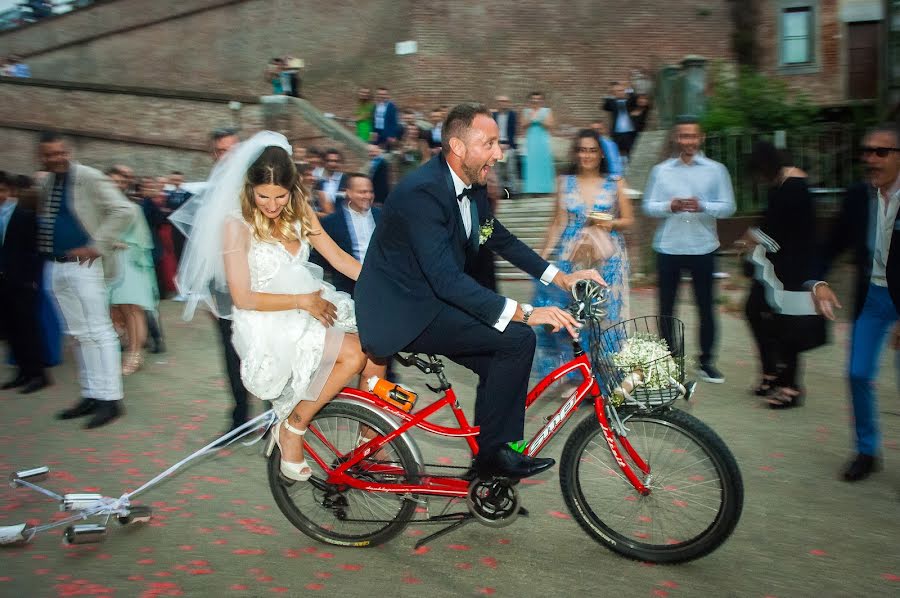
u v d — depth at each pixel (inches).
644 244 399.2
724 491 136.8
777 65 661.3
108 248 222.5
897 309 164.2
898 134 161.2
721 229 443.2
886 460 188.2
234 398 205.9
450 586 138.3
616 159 237.5
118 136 614.2
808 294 215.8
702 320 250.5
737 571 141.4
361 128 563.8
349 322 153.6
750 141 446.3
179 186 426.3
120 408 234.8
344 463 150.0
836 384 248.2
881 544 149.5
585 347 218.8
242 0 825.5
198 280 150.8
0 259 268.5
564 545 152.4
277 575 143.0
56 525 157.6
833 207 438.6
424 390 252.5
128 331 287.4
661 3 717.3
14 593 136.9
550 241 237.9
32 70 964.6
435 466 149.9
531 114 474.0
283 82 615.5
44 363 271.1
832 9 645.9
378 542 151.8
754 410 225.9
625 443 144.3
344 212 223.9
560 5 733.3
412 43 754.8
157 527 162.7
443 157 137.7
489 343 137.9
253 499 175.9
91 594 136.5
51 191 220.7
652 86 512.4
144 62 892.0
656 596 134.0
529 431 210.7
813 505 166.1
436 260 132.3
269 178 142.3
